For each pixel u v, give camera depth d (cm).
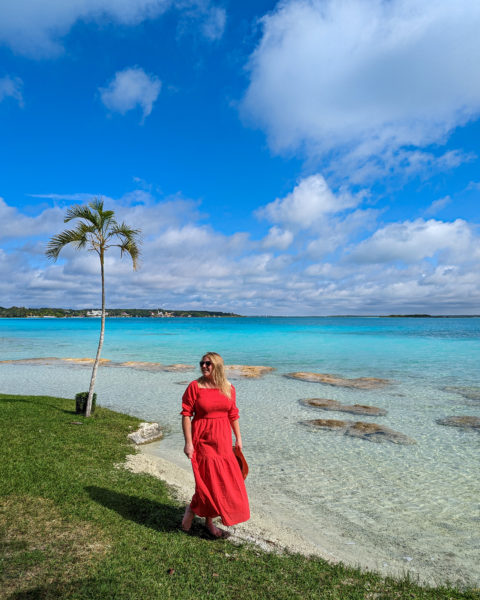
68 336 6244
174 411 1373
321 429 1138
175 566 394
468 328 9688
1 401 1234
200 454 446
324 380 2038
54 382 2019
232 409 458
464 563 489
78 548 400
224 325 12750
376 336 6159
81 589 333
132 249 1053
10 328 9438
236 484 443
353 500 675
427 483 755
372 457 904
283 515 612
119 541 426
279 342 4894
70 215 1005
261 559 438
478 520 608
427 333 7138
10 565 355
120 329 9175
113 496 556
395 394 1692
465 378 2119
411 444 1005
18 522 439
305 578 405
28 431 866
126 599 328
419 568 473
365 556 498
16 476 572
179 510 552
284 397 1625
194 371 2441
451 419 1269
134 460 782
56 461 672
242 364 2756
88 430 950
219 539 475
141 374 2314
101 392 1734
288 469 824
